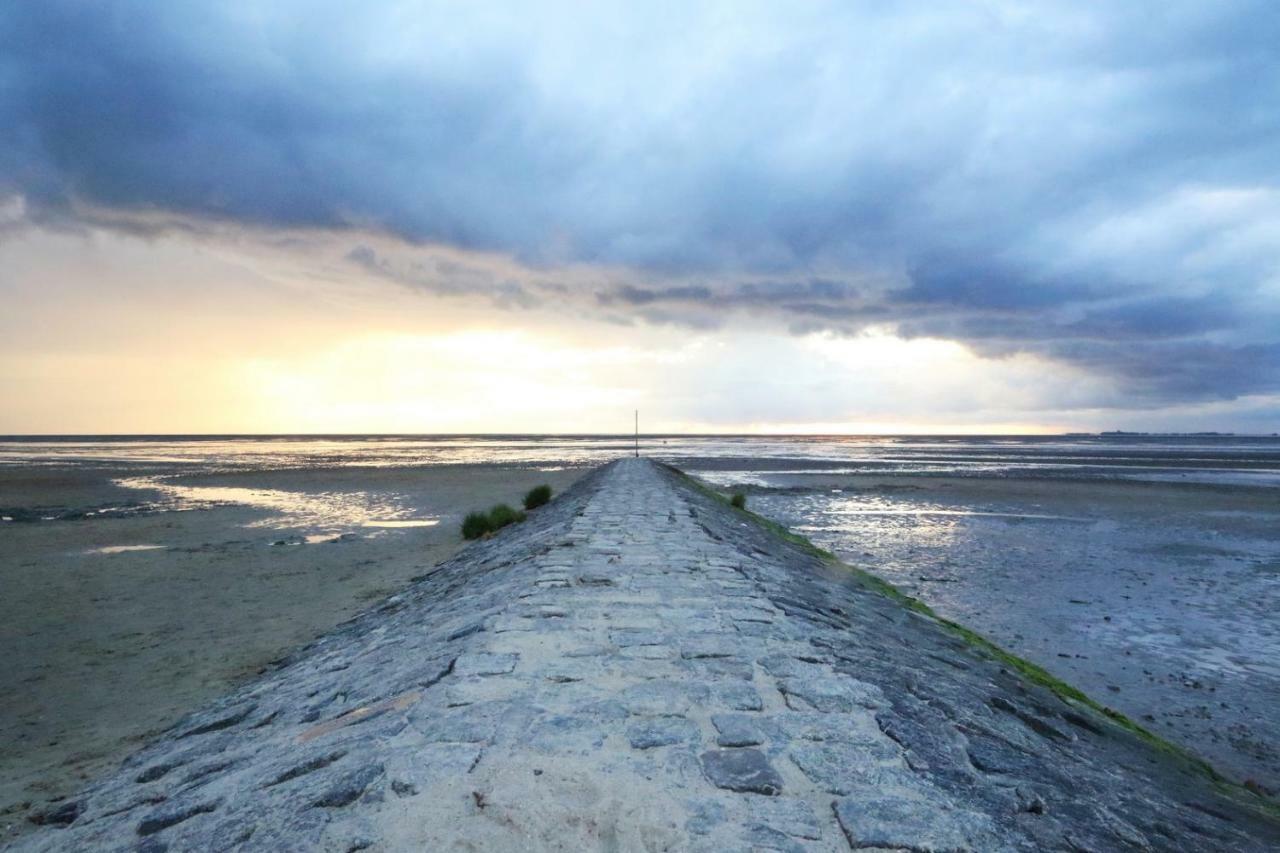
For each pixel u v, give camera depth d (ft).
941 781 10.34
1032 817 9.84
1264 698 28.14
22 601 39.09
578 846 8.16
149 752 17.81
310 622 34.45
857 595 30.45
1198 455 282.56
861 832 8.60
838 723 12.06
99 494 106.22
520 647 16.06
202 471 160.15
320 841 8.42
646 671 14.48
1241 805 15.49
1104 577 49.85
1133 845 9.91
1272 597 44.34
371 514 79.71
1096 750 15.94
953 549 60.54
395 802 9.19
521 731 11.39
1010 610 40.81
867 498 103.19
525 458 222.69
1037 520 79.87
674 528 37.22
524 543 37.45
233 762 13.64
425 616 24.82
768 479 139.44
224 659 28.86
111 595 40.52
